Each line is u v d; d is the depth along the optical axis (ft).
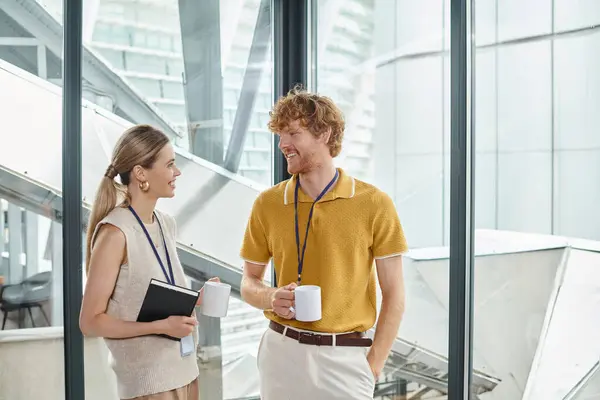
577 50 6.64
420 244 8.68
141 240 6.43
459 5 7.84
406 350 8.94
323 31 10.44
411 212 8.82
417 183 8.68
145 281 6.37
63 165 8.96
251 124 10.77
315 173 6.40
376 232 6.33
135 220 6.47
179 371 6.48
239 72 10.59
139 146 6.46
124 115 9.56
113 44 9.44
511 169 7.43
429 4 8.39
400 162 8.97
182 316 6.34
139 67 9.67
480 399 7.94
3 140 8.68
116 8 9.44
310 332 6.15
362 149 9.69
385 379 9.29
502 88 7.51
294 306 5.98
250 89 10.71
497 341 7.68
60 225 9.07
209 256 10.41
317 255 6.29
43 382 9.03
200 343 10.32
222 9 10.36
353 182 6.51
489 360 7.79
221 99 10.44
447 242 8.25
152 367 6.30
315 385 6.06
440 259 8.37
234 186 10.64
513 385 7.50
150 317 6.24
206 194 10.36
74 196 8.96
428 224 8.55
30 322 8.92
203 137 10.30
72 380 8.99
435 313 8.46
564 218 6.82
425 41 8.48
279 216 6.55
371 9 9.41
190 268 10.26
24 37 8.75
